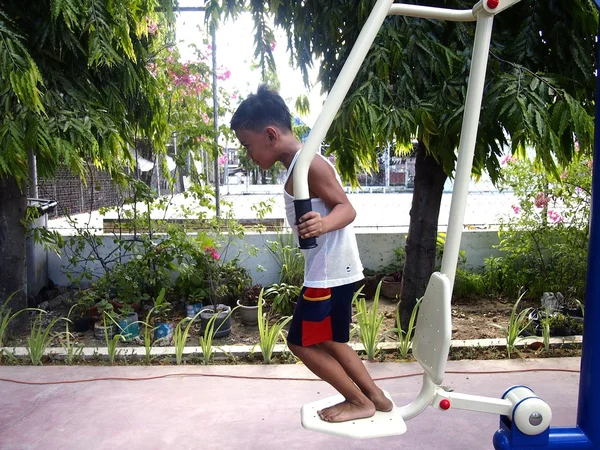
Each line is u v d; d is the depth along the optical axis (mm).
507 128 2910
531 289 4602
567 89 3156
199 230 4855
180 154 4617
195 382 3004
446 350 1285
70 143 3227
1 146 3018
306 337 1475
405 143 3504
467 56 3016
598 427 1382
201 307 4320
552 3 3109
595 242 1351
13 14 3359
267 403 2727
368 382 1505
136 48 4051
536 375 3082
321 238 1496
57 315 4324
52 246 4238
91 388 2918
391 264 5141
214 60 4598
